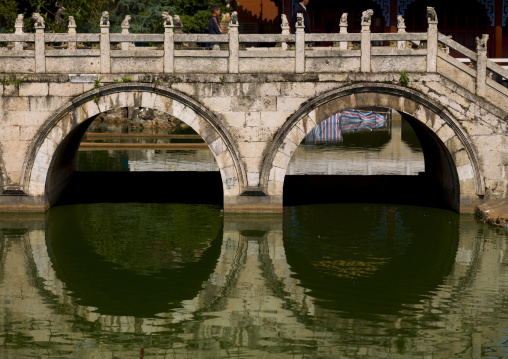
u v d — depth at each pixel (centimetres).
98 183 2811
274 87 2175
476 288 1648
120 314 1523
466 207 2233
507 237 2022
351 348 1360
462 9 3234
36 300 1591
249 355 1336
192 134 4459
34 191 2209
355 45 2264
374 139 4519
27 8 3547
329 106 2189
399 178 2777
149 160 3503
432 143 2464
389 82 2177
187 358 1322
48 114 2167
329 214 2330
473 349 1341
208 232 2122
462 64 2183
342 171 3228
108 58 2158
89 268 1798
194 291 1645
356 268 1795
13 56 2152
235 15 2150
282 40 2175
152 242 2023
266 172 2197
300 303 1570
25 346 1361
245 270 1784
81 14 3353
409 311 1518
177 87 2167
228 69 2175
